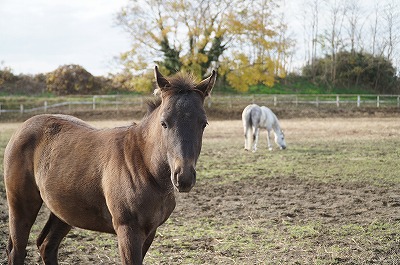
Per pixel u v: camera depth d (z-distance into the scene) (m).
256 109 16.39
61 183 4.23
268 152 16.12
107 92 43.25
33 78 44.75
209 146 17.89
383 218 7.34
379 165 12.66
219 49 36.19
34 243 6.27
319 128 24.89
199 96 3.76
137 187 3.81
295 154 15.37
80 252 5.88
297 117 33.31
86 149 4.26
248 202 8.67
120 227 3.85
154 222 3.90
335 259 5.49
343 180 10.70
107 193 3.94
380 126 25.36
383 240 6.20
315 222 7.18
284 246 6.02
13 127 26.86
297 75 52.91
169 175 3.78
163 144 3.68
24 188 4.54
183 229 6.86
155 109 4.08
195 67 35.22
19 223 4.56
